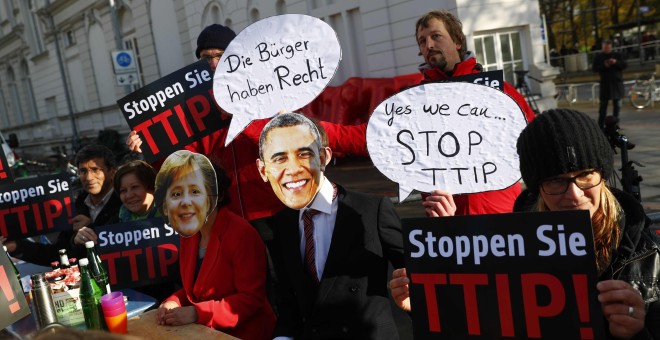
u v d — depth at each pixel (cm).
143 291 340
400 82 997
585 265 161
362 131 292
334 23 1214
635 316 151
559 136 161
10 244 342
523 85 990
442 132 229
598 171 162
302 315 249
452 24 281
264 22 282
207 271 270
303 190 235
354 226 231
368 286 229
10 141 1697
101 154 357
